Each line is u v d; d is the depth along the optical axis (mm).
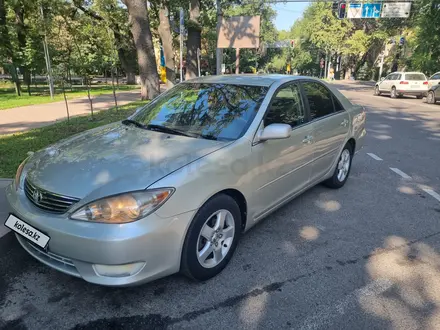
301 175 4023
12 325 2488
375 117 12617
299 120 3949
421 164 6629
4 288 2883
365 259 3350
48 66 16766
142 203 2424
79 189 2541
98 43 9828
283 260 3305
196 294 2812
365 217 4258
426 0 19766
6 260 3248
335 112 4742
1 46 18375
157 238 2469
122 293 2820
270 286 2922
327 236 3777
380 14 25906
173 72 19844
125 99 17141
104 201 2418
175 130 3443
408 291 2887
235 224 3111
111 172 2652
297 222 4090
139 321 2531
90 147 3164
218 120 3439
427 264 3283
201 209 2754
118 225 2373
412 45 30391
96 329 2463
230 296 2793
